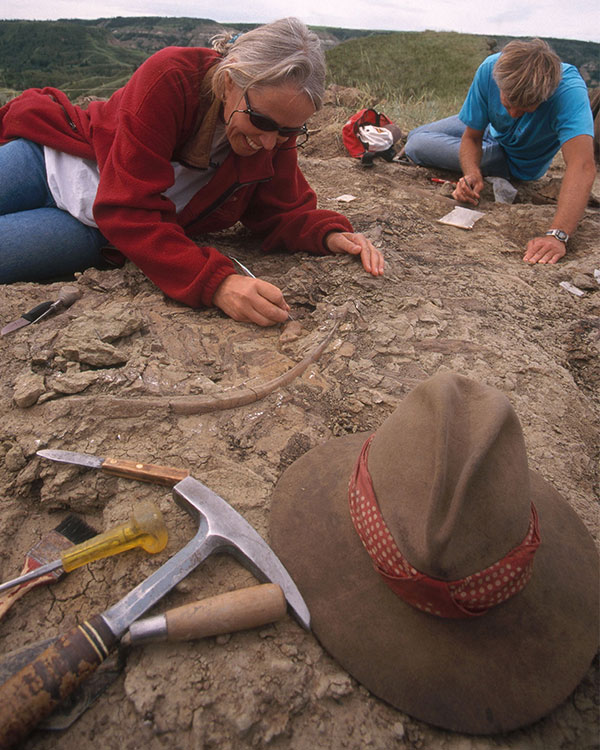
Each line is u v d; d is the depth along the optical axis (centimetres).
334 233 257
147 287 229
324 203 355
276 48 173
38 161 238
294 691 113
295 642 121
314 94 183
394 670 114
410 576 109
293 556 131
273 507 144
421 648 115
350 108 625
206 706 110
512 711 111
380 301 233
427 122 615
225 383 186
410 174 432
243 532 129
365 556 125
